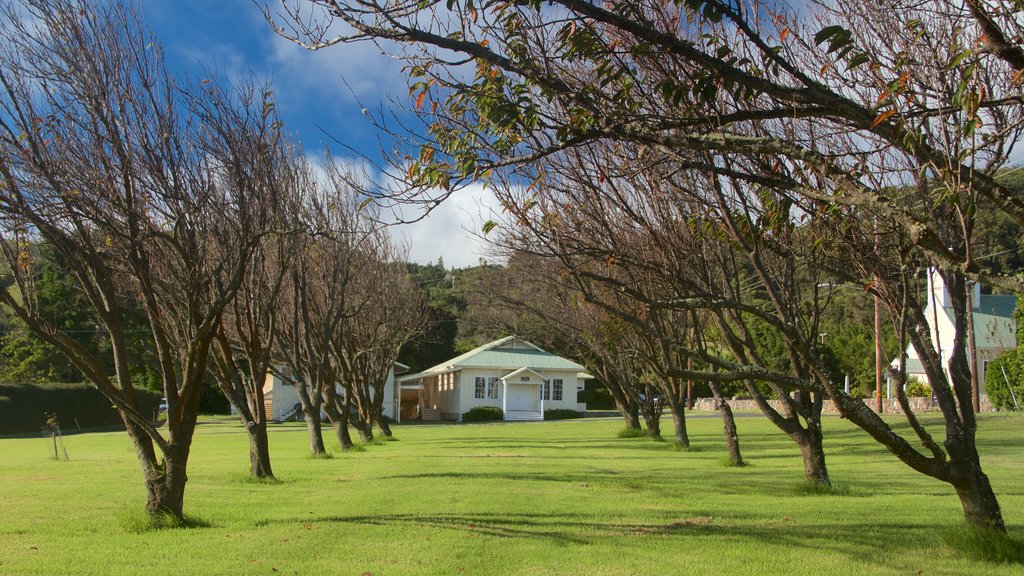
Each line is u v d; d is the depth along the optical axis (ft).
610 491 45.24
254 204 40.65
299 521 34.58
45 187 30.17
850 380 145.69
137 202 33.53
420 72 20.70
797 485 45.44
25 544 29.43
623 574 24.44
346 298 91.45
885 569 24.88
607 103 22.41
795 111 17.87
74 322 143.43
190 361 34.60
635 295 23.95
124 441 110.42
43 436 126.00
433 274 242.58
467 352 218.38
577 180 28.86
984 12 15.56
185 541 29.86
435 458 72.43
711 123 19.45
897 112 16.66
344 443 85.61
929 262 26.61
